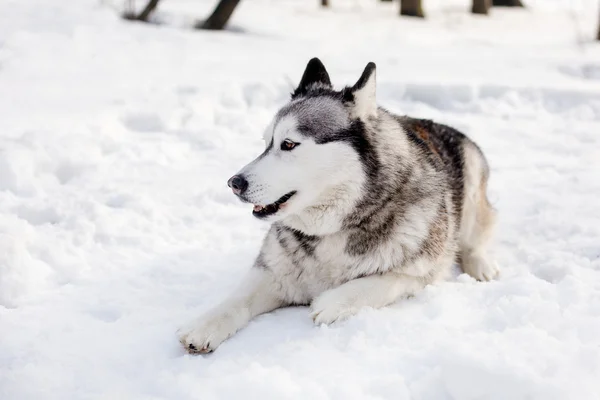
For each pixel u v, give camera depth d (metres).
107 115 7.34
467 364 2.71
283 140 3.46
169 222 5.05
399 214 3.57
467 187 4.52
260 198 3.39
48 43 11.23
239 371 2.89
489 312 3.37
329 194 3.48
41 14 14.38
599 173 5.97
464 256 4.50
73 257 4.30
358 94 3.55
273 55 11.80
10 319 3.49
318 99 3.60
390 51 12.80
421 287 3.77
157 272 4.17
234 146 6.90
